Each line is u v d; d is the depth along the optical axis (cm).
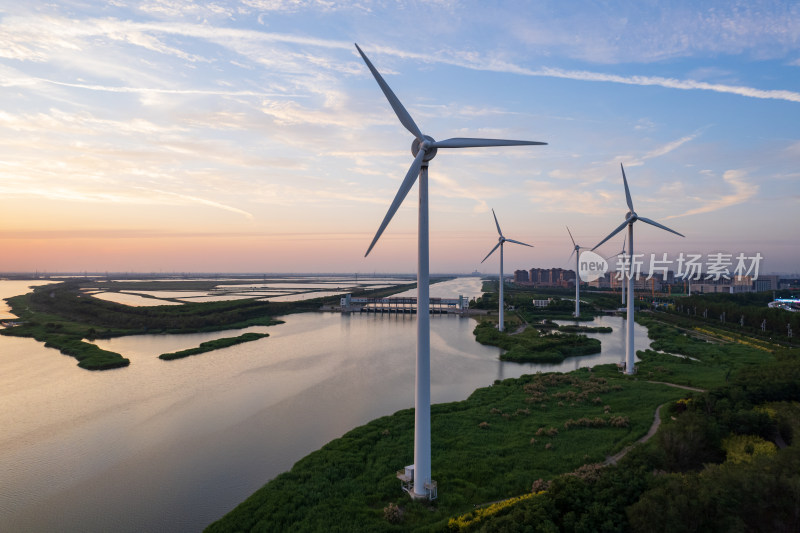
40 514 5100
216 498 5375
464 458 5684
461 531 4106
